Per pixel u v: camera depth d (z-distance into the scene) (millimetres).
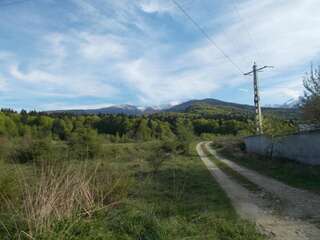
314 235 8156
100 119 107688
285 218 9922
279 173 20797
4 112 93438
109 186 8953
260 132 40438
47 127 87625
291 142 26781
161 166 25984
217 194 14312
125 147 46094
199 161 33719
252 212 10852
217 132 120250
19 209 6793
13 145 28797
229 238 7695
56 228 5965
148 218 7242
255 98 42156
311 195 13227
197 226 8281
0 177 7809
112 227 6781
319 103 23484
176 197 12719
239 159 34312
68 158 9109
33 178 7656
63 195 6742
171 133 104500
